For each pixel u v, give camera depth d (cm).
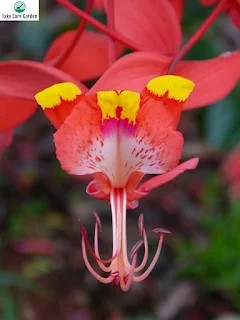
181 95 35
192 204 135
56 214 128
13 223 123
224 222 121
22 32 100
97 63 48
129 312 114
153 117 36
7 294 102
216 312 114
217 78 39
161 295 116
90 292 115
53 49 48
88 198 132
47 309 109
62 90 35
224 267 114
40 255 118
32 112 42
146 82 37
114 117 36
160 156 37
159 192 136
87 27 72
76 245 122
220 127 75
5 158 133
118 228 38
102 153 37
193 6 67
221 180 132
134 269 38
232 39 96
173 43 43
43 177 134
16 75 38
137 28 44
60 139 36
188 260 117
